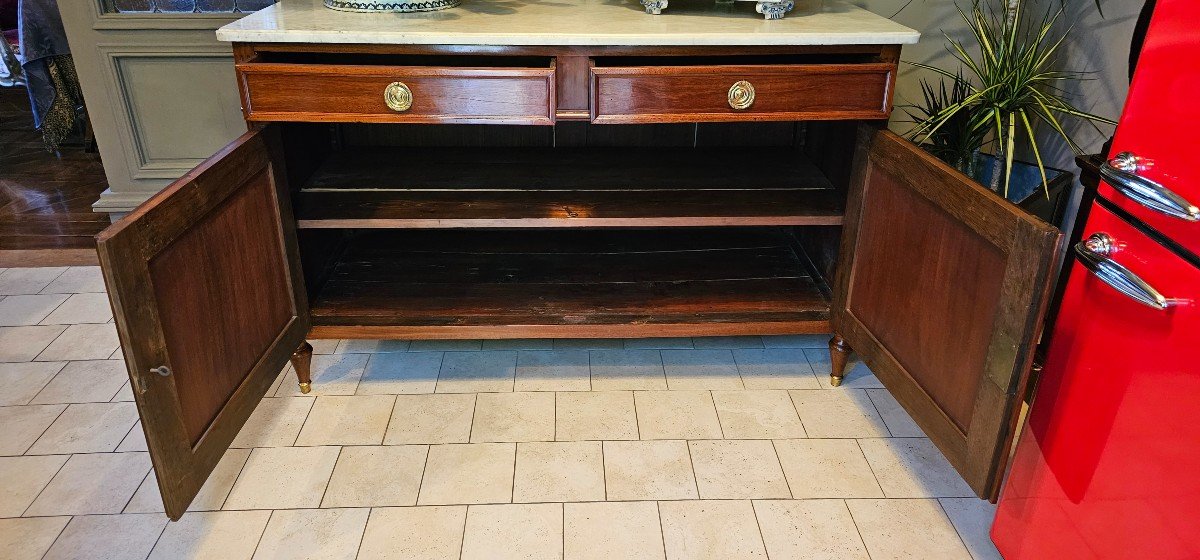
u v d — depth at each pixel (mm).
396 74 1453
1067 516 1132
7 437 1648
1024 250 1104
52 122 3479
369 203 1728
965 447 1301
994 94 1754
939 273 1349
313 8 1688
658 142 2127
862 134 1597
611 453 1605
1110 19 1754
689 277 1957
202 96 2273
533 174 1911
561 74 1496
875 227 1574
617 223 1682
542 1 1798
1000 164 1946
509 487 1511
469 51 1462
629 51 1488
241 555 1354
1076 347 1100
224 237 1363
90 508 1460
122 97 2242
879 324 1587
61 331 2055
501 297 1853
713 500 1484
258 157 1480
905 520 1444
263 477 1531
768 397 1800
